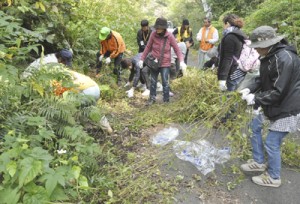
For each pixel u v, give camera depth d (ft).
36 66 11.36
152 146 12.90
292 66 9.01
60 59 13.03
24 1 14.06
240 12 38.06
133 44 28.81
